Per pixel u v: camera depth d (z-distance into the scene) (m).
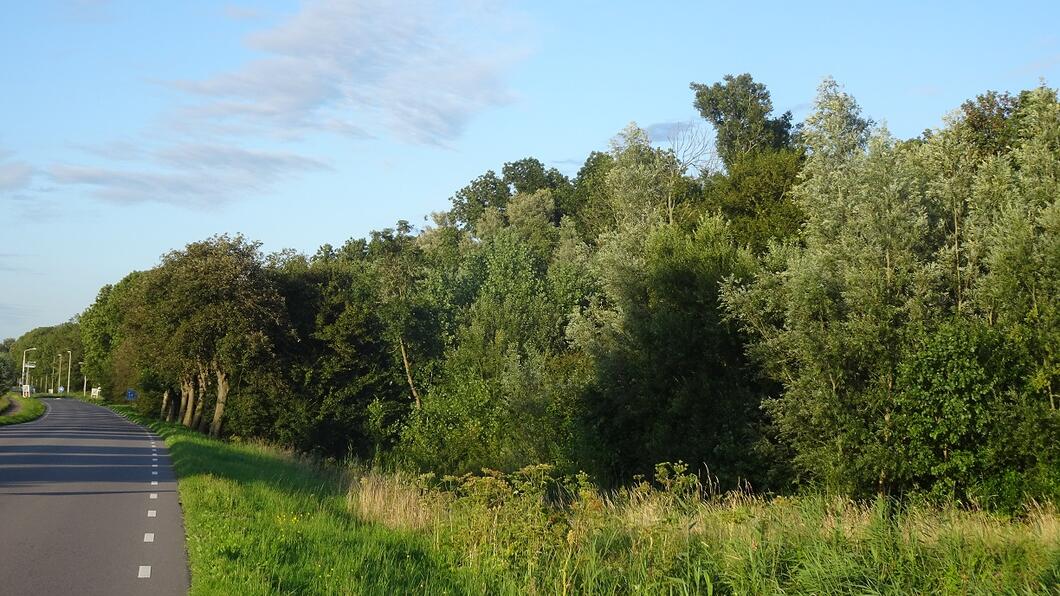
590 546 11.10
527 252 52.88
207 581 9.31
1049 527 13.39
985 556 10.88
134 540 12.62
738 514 12.11
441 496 15.68
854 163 24.05
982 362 19.31
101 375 102.62
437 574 10.55
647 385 27.12
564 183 91.81
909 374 20.05
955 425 19.27
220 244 43.25
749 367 25.55
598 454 28.62
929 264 21.47
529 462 30.50
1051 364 18.73
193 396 51.34
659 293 28.33
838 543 11.23
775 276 24.23
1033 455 18.67
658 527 11.30
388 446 44.34
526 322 45.25
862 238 22.61
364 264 53.97
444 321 50.47
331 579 9.54
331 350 46.06
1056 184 20.72
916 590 10.15
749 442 23.92
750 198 40.56
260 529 12.51
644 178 45.12
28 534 13.11
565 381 33.25
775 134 61.84
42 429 44.12
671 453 25.45
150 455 28.31
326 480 23.12
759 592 10.24
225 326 41.91
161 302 42.06
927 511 14.60
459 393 38.06
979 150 27.20
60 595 9.31
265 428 43.88
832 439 21.61
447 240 75.31
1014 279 19.42
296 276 46.81
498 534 11.68
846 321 22.45
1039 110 22.06
